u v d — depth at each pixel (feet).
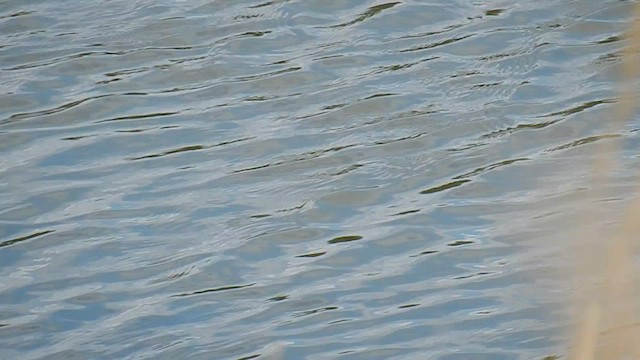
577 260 73.67
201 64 100.48
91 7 110.11
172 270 75.61
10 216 81.97
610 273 48.08
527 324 68.18
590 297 48.16
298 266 75.41
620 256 47.93
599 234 75.77
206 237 78.89
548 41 101.04
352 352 66.49
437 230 78.43
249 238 78.48
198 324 70.13
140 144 90.43
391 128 90.63
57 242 78.95
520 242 76.48
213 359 66.69
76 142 90.99
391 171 85.35
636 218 48.21
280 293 72.74
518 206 80.48
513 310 69.62
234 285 73.77
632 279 67.92
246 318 70.44
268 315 70.59
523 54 99.50
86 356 67.77
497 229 78.13
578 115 90.68
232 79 98.27
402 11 106.63
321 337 68.13
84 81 99.09
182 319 70.69
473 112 91.97
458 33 103.19
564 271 72.84
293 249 77.25
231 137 90.63
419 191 82.99
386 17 105.91
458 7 107.14
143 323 70.49
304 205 81.87
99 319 71.15
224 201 82.74
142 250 77.82
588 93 93.66
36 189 85.15
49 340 69.41
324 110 93.35
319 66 99.30
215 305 71.87
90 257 77.30
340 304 71.31
